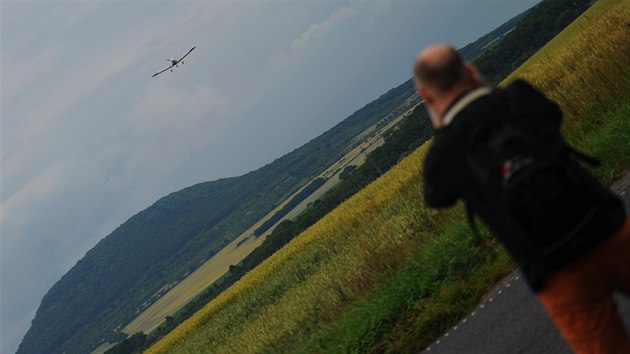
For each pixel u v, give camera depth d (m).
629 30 13.73
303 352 11.12
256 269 49.22
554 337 5.55
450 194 3.26
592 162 3.27
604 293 3.10
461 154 3.19
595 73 13.84
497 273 8.02
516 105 3.19
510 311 6.73
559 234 3.00
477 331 6.79
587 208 3.00
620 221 3.04
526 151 3.05
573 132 13.18
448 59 3.25
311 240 33.06
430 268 9.46
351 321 9.91
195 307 103.38
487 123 3.15
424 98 3.39
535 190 2.98
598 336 3.09
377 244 14.42
